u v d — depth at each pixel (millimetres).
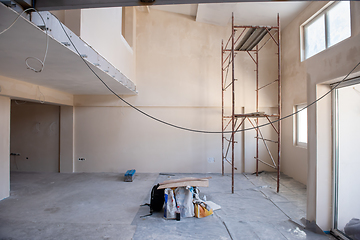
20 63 2869
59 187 4730
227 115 6055
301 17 4930
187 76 6066
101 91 5445
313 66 2773
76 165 6141
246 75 6051
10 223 3021
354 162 2680
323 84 2723
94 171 6129
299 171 5125
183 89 6055
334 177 2695
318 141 2711
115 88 5039
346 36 3682
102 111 6137
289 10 4910
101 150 6129
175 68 6074
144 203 3807
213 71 6059
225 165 6059
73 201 3893
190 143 6086
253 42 4957
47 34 1914
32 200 3934
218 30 6078
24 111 6246
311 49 4715
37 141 6223
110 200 3945
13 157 6250
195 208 3230
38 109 6234
